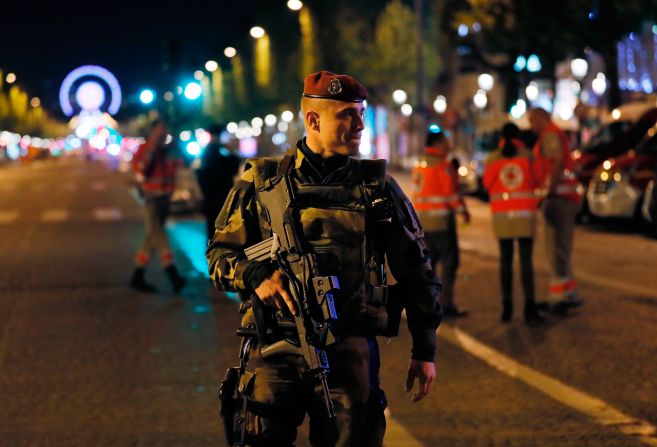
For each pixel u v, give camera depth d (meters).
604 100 58.91
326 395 5.94
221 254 6.30
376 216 6.15
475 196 53.78
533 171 16.66
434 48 95.38
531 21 49.84
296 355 6.14
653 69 57.81
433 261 17.75
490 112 78.19
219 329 16.77
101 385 12.78
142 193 21.14
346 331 6.13
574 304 17.97
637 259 25.36
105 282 22.91
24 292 21.42
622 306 17.98
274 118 145.00
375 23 104.00
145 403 11.87
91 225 40.62
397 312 6.40
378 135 110.25
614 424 10.70
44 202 58.12
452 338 15.48
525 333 15.78
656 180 17.11
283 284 6.00
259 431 6.20
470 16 55.28
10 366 13.95
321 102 6.17
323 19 100.31
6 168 154.50
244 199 6.32
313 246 6.08
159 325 17.20
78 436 10.52
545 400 11.71
